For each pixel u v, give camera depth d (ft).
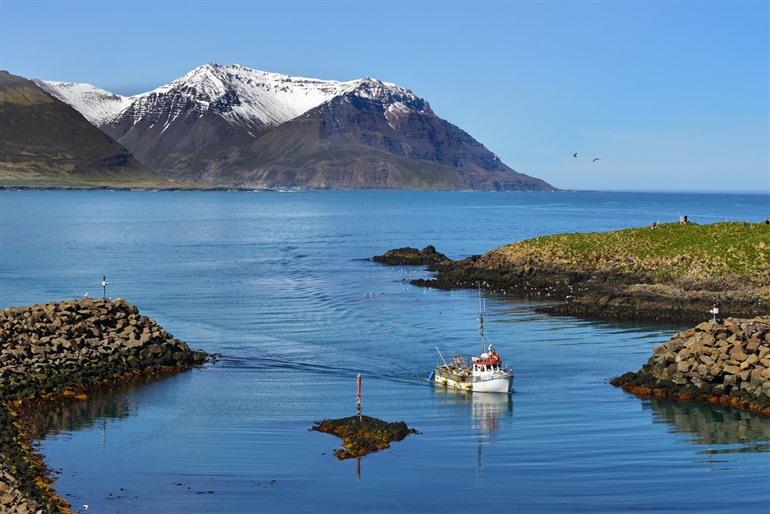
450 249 615.57
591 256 399.24
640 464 165.89
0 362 215.92
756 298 318.04
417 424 190.39
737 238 381.60
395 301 357.20
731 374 208.33
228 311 330.75
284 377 229.66
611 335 282.15
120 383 222.28
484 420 192.85
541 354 255.50
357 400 207.31
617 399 209.46
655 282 359.46
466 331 289.94
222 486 155.33
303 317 317.42
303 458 169.17
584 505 147.23
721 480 157.58
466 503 148.05
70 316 241.76
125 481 157.07
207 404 204.64
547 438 181.06
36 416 194.49
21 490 140.87
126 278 430.20
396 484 156.66
